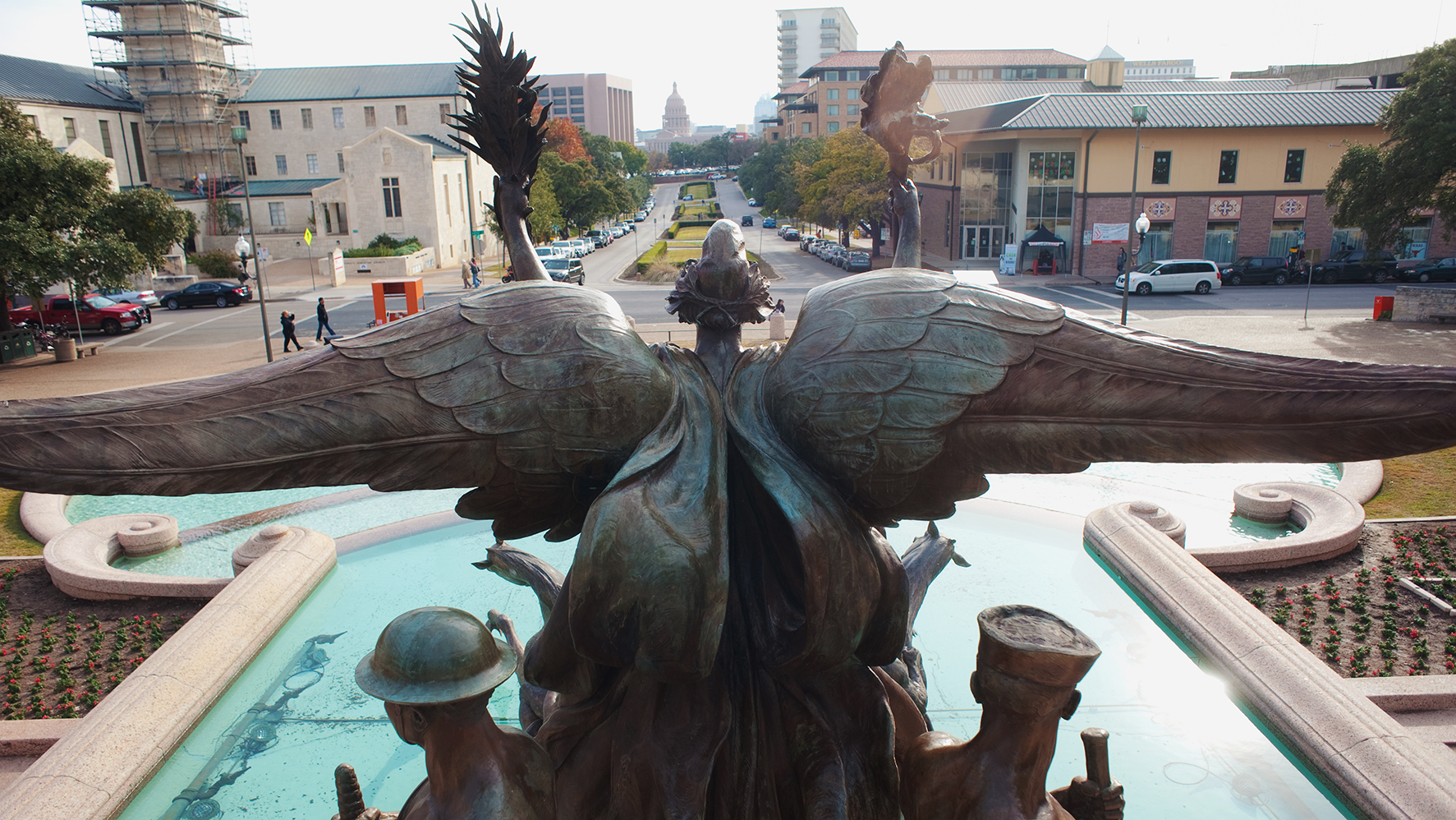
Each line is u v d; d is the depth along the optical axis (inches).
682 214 4232.3
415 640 105.7
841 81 4458.7
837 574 128.1
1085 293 1478.8
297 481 117.1
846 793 134.6
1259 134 1609.3
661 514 119.7
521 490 129.6
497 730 112.7
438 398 120.4
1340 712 236.8
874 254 2010.3
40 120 2080.5
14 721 275.4
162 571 429.4
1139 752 244.4
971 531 409.7
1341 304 1285.7
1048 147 1653.5
